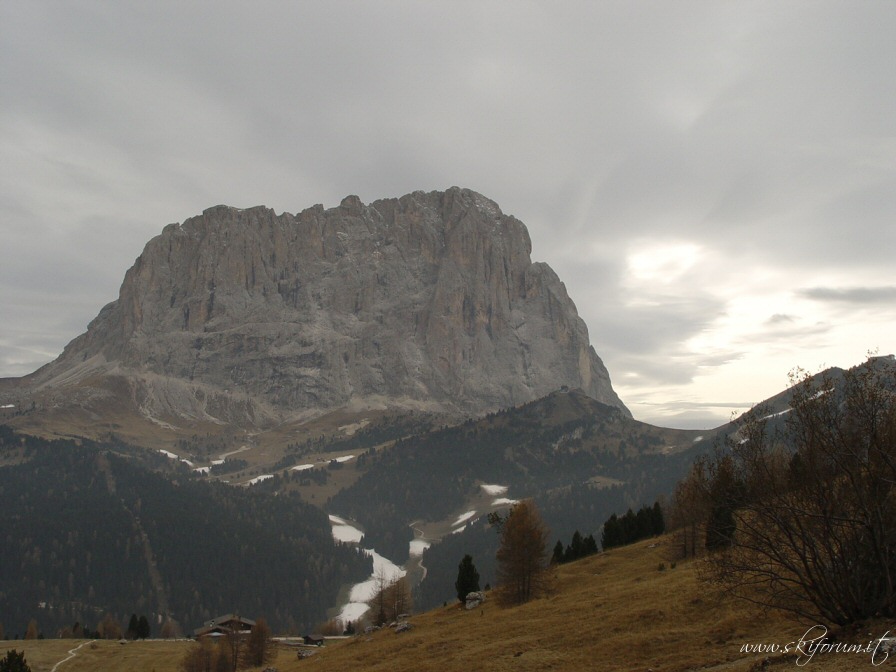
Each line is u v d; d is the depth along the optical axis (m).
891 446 36.88
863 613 37.41
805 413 39.41
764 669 36.03
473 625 67.25
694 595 54.81
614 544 118.38
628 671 42.59
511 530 80.88
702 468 44.41
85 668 123.62
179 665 123.19
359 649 72.62
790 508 38.34
